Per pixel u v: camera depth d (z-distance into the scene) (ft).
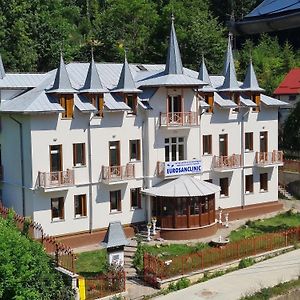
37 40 250.57
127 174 135.85
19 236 89.20
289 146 214.07
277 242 123.34
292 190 179.32
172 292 99.30
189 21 282.36
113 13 309.42
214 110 152.66
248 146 161.38
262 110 162.71
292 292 97.19
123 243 100.12
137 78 150.00
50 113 124.88
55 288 89.66
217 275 107.96
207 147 152.97
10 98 136.98
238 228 146.72
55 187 124.77
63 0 382.63
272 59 315.37
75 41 320.50
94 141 132.26
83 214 132.05
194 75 162.40
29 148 125.08
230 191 156.56
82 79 141.49
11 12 242.17
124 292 96.78
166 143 142.82
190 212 135.85
